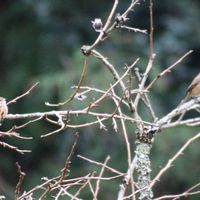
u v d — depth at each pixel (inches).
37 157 629.0
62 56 643.5
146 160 237.6
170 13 688.4
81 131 596.4
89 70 573.6
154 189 594.2
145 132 238.4
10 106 621.0
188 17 688.4
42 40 656.4
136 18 680.4
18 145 623.5
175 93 650.8
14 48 656.4
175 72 669.3
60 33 666.2
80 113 231.6
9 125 620.1
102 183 558.3
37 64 643.5
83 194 531.8
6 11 673.0
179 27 680.4
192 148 593.9
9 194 601.6
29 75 636.1
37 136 622.2
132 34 658.8
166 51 669.3
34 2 673.0
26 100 613.6
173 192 594.9
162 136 589.0
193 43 679.1
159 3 686.5
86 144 609.3
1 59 659.4
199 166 593.0
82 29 671.8
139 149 238.7
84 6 683.4
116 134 592.4
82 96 232.8
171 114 258.8
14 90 629.6
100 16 676.1
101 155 598.9
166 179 591.8
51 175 614.9
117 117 227.8
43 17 669.3
